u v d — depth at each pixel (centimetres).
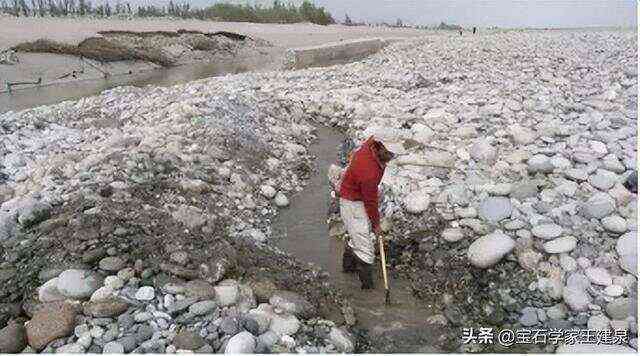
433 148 856
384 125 1039
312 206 770
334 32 5500
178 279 496
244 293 494
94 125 1099
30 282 491
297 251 641
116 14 5534
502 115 988
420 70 1766
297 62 3117
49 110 1277
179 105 1061
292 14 6931
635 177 668
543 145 819
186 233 567
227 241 584
